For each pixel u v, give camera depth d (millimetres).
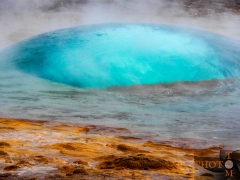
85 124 8711
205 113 9930
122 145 6816
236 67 13492
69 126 8438
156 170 5578
